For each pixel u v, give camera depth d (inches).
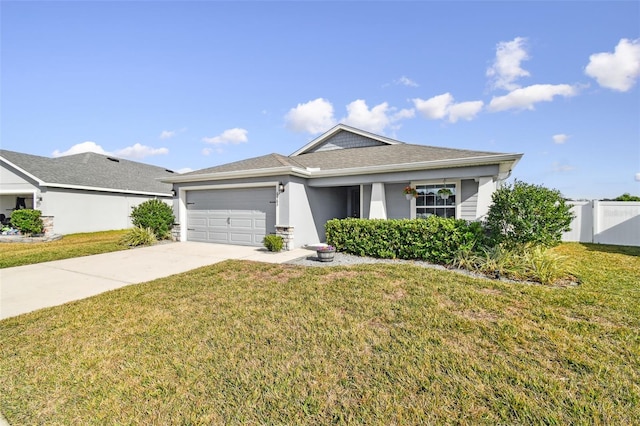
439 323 156.4
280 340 140.9
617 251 385.1
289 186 404.8
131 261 337.7
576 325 152.9
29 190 587.5
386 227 336.5
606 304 181.6
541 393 103.1
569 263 294.7
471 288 212.4
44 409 98.7
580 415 93.2
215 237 481.4
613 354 126.5
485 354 127.3
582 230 481.1
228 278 253.1
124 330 154.2
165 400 101.4
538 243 274.5
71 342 142.3
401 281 229.8
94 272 288.0
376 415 93.7
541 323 155.7
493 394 102.7
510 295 198.7
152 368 120.0
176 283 239.9
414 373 114.3
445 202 396.5
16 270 298.7
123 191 722.2
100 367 121.4
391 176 394.9
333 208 526.9
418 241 317.4
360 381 110.3
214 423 91.2
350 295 200.5
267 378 112.5
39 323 164.7
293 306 183.2
